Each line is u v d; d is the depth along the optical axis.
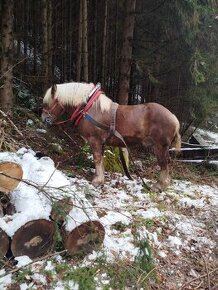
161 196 4.02
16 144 3.64
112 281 2.52
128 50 5.55
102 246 2.77
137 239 2.88
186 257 3.06
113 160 4.66
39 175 2.90
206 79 6.16
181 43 6.32
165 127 3.88
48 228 2.60
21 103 5.52
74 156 4.72
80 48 6.14
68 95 3.80
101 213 3.32
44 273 2.45
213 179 5.13
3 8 4.48
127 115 3.86
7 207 2.78
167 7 6.06
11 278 2.36
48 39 6.08
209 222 3.64
